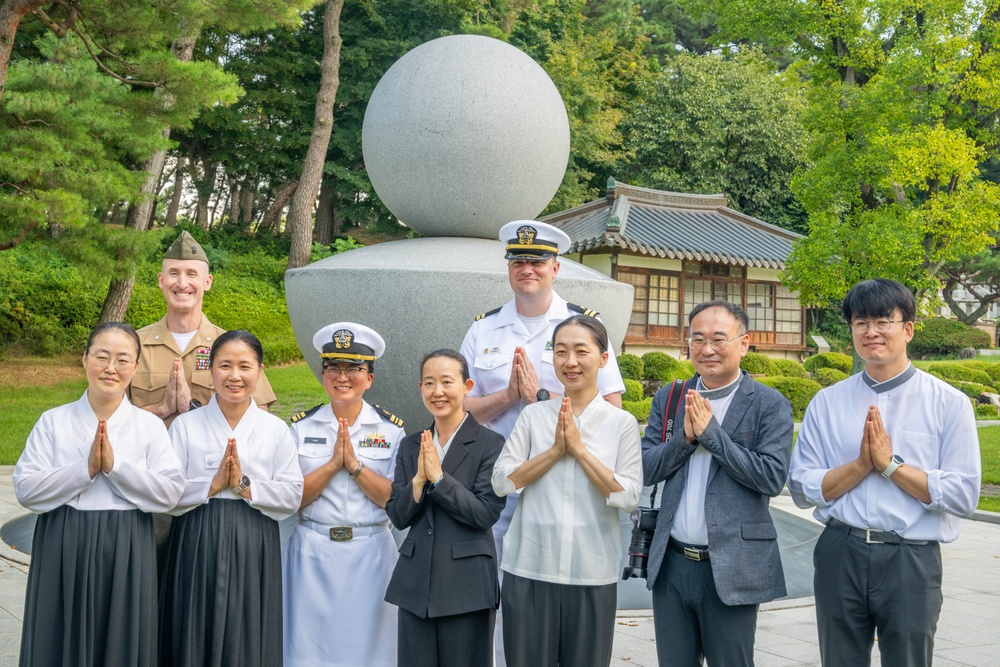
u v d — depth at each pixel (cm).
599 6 2892
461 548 314
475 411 378
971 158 1198
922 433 297
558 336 316
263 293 2064
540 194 546
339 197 2381
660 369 1756
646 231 1947
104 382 307
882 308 298
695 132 2631
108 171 1094
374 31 2250
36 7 982
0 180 1040
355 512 346
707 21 3428
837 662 302
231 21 1095
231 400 327
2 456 968
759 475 293
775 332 2134
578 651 304
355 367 349
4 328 1602
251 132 2272
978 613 501
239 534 314
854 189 1298
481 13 2209
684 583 304
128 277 1211
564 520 306
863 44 1302
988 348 2916
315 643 341
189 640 305
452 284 471
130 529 301
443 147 518
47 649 291
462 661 312
